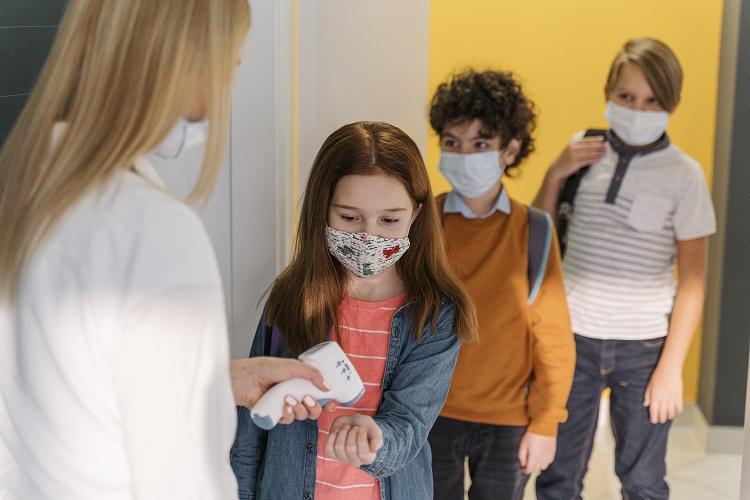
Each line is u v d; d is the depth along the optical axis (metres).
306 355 1.25
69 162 0.90
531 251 2.12
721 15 2.92
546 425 2.09
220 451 0.92
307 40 2.05
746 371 2.94
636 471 2.57
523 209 2.19
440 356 1.43
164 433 0.87
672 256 2.55
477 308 2.10
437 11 2.98
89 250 0.88
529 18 2.95
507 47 2.98
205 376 0.89
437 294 1.47
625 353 2.54
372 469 1.29
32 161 0.93
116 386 0.88
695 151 3.03
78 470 0.91
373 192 1.40
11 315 0.93
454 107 2.12
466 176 2.12
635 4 2.92
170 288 0.88
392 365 1.46
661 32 2.94
